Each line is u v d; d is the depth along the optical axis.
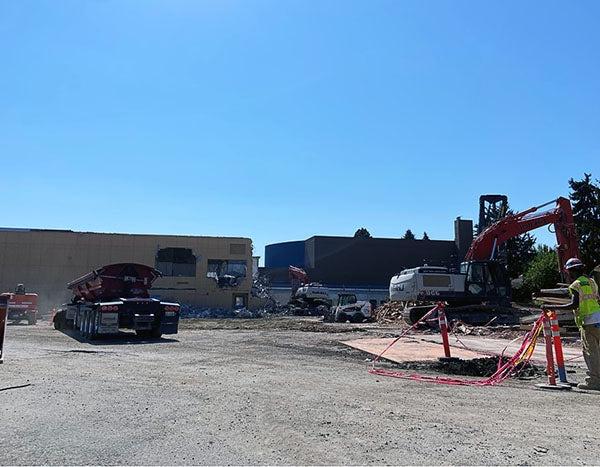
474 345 18.25
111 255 51.94
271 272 83.31
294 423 6.63
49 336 21.08
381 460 5.22
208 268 53.16
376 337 22.64
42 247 51.25
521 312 30.55
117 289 21.64
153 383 9.60
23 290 33.88
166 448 5.60
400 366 13.12
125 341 19.11
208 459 5.25
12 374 10.34
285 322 36.38
